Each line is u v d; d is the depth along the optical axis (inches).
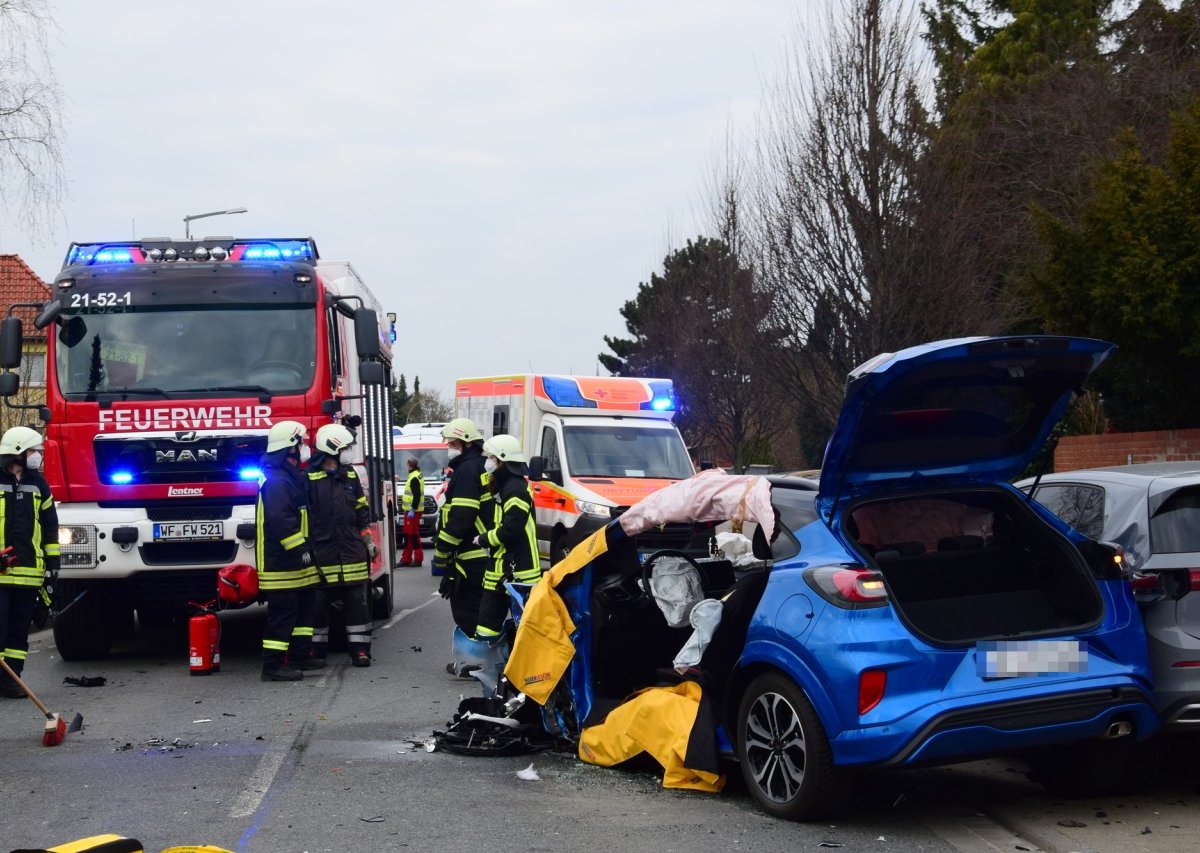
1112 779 251.3
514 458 350.9
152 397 439.5
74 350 444.5
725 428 1342.3
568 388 687.7
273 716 346.6
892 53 818.8
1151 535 257.4
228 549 437.1
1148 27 920.3
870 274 806.5
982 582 257.6
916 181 808.9
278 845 222.4
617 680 299.1
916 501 267.7
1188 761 291.4
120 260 464.8
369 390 541.0
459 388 805.9
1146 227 562.3
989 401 251.9
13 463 385.7
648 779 270.7
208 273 453.4
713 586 307.3
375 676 417.7
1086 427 853.8
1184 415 638.5
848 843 222.7
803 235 839.1
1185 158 570.9
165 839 226.7
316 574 429.7
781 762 237.9
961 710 218.4
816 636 227.5
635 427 681.6
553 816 240.8
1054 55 1183.6
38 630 584.7
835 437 240.8
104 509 435.5
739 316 907.4
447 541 388.2
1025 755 259.4
